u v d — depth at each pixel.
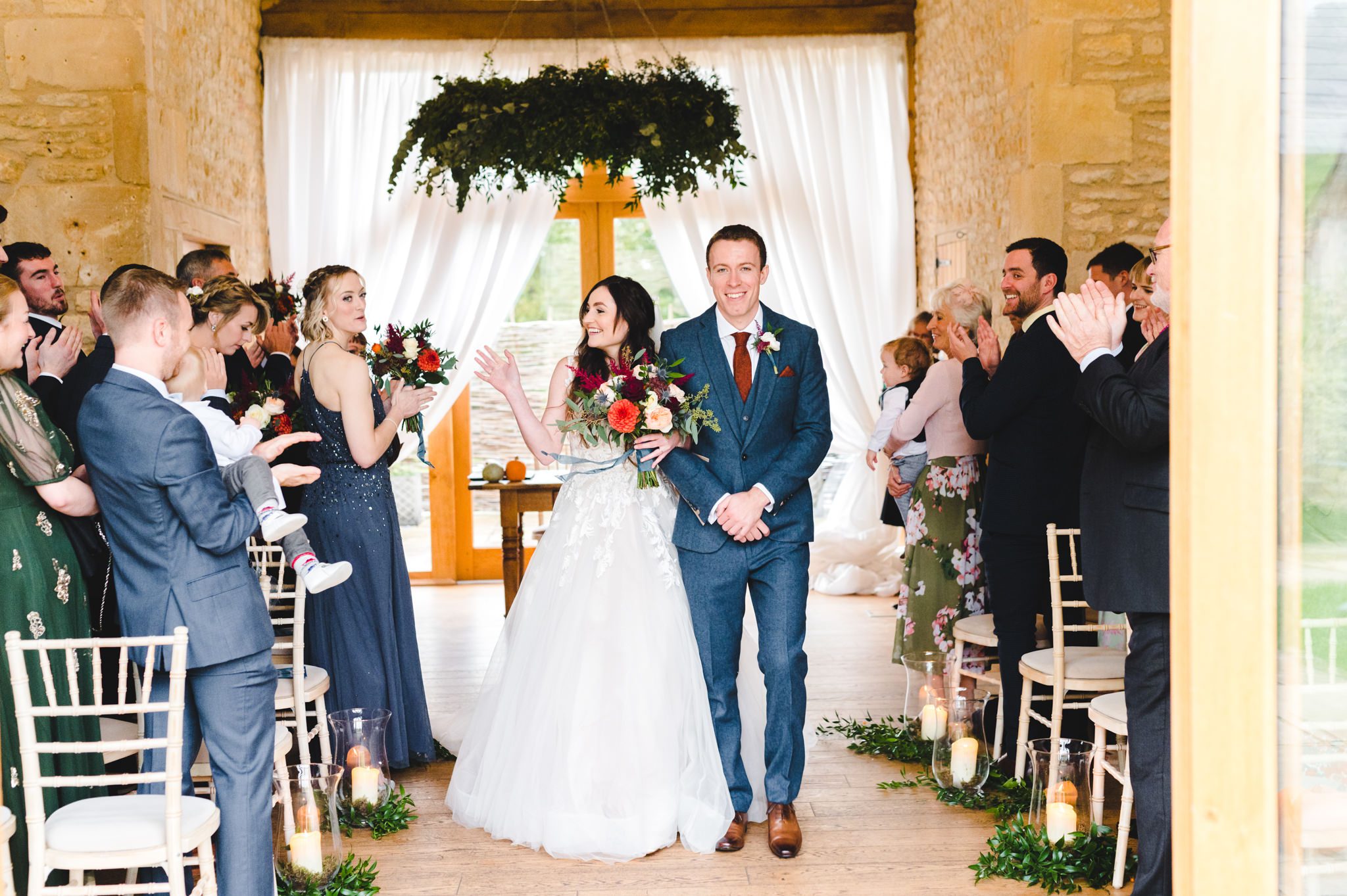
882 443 4.97
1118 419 2.42
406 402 3.85
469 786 3.48
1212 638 1.48
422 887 2.99
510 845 3.28
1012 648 3.66
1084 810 3.02
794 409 3.30
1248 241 1.45
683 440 3.31
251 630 2.52
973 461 4.30
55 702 2.21
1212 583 1.48
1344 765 1.48
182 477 2.39
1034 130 5.26
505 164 4.93
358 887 2.93
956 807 3.51
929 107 6.87
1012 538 3.62
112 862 2.18
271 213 6.79
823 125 7.06
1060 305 2.59
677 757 3.24
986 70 5.89
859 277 7.13
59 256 4.88
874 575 7.07
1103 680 3.17
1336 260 1.44
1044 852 2.99
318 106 6.77
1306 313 1.45
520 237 6.95
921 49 6.98
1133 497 2.49
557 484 6.14
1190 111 1.46
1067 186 5.29
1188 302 1.48
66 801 2.68
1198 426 1.47
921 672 4.02
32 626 2.57
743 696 3.58
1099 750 3.01
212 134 5.89
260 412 3.58
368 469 3.79
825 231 7.07
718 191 7.01
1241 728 1.48
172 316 2.48
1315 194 1.44
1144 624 2.50
